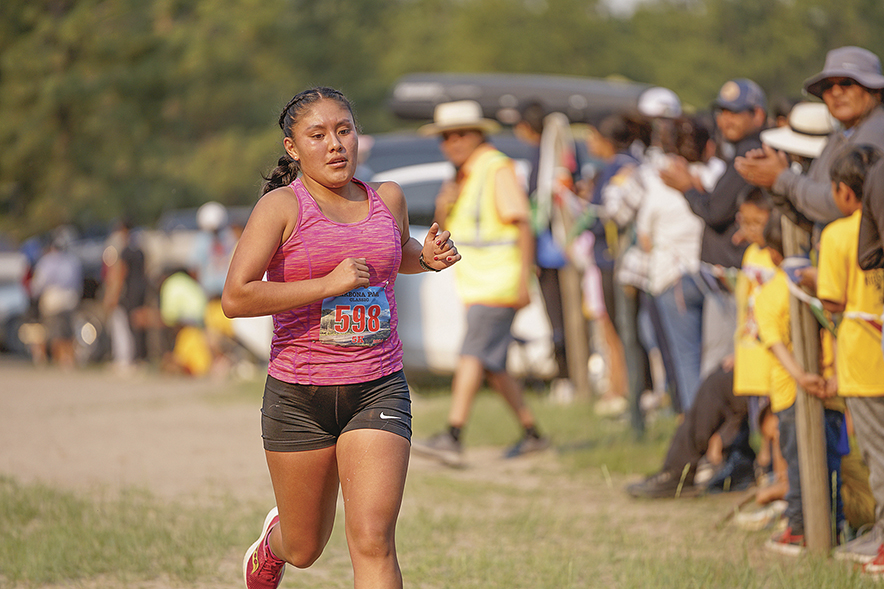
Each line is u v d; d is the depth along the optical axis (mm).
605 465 19531
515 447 21234
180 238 43219
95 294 48844
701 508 16672
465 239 20734
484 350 20578
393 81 138750
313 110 9391
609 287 24844
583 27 136250
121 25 69438
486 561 13383
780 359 13711
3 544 13773
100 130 71062
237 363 39656
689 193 17891
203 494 17641
